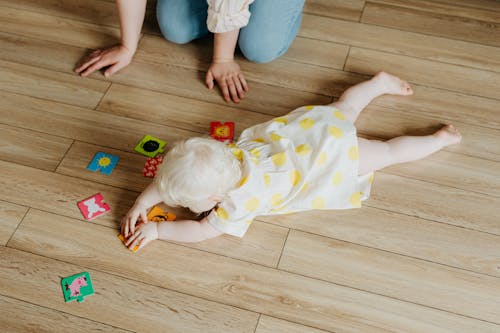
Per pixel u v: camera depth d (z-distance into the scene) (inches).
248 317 52.2
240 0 60.7
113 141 65.2
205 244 56.7
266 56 71.8
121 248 56.3
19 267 54.9
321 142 56.7
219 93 70.2
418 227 58.3
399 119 67.8
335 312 52.6
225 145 53.9
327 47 75.6
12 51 74.3
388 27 78.0
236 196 52.9
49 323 51.4
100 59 72.1
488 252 56.6
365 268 55.4
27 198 59.9
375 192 60.9
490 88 71.1
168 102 69.1
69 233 57.3
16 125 66.5
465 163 63.6
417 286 54.2
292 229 57.9
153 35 76.5
